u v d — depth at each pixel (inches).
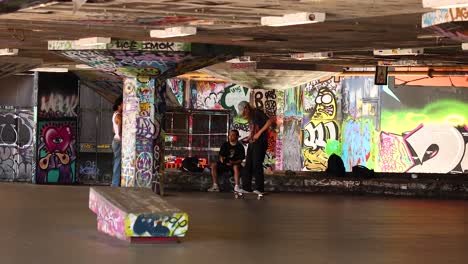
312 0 413.4
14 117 1029.2
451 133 1064.2
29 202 697.6
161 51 730.2
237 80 971.3
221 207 675.4
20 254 415.2
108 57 738.2
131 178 774.5
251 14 486.9
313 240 485.4
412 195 866.1
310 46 730.8
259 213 634.2
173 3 442.0
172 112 1130.7
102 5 458.9
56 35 682.2
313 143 1119.6
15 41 746.8
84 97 1039.6
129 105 773.3
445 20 433.1
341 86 1103.6
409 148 1069.1
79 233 492.7
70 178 1034.1
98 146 1039.6
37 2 381.4
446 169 1066.7
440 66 971.3
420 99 1067.9
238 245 457.1
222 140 1138.0
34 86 1022.4
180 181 861.8
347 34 605.0
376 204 746.8
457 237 517.7
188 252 428.1
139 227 448.5
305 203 735.7
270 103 1146.0
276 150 1141.1
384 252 446.3
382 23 519.8
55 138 1030.4
